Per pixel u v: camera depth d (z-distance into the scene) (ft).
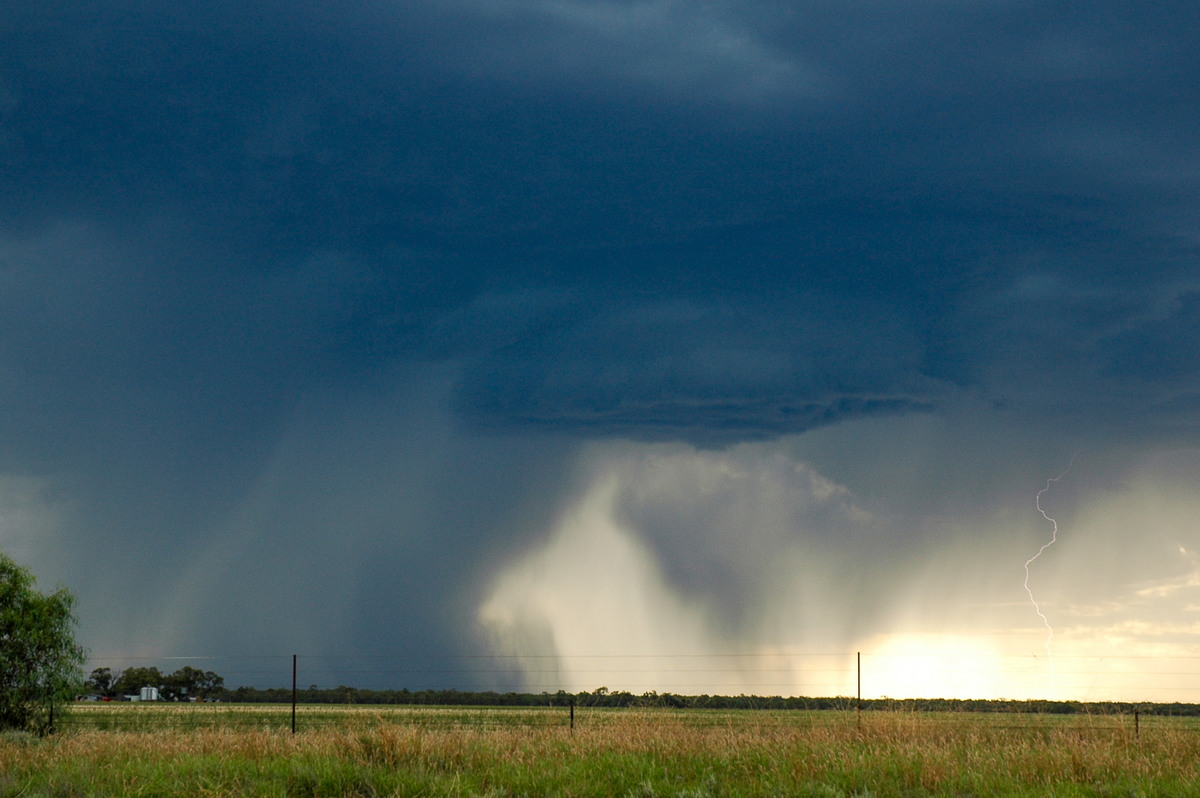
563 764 57.88
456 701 457.68
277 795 49.85
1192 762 58.95
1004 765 57.11
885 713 92.58
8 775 53.67
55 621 109.19
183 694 475.31
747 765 59.41
